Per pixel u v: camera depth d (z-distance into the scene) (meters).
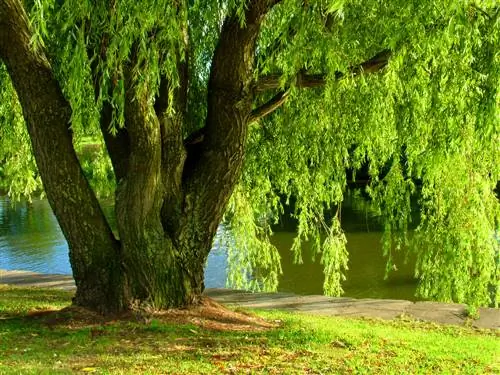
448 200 8.25
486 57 6.16
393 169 8.95
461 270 8.20
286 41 6.51
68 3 5.25
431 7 5.58
